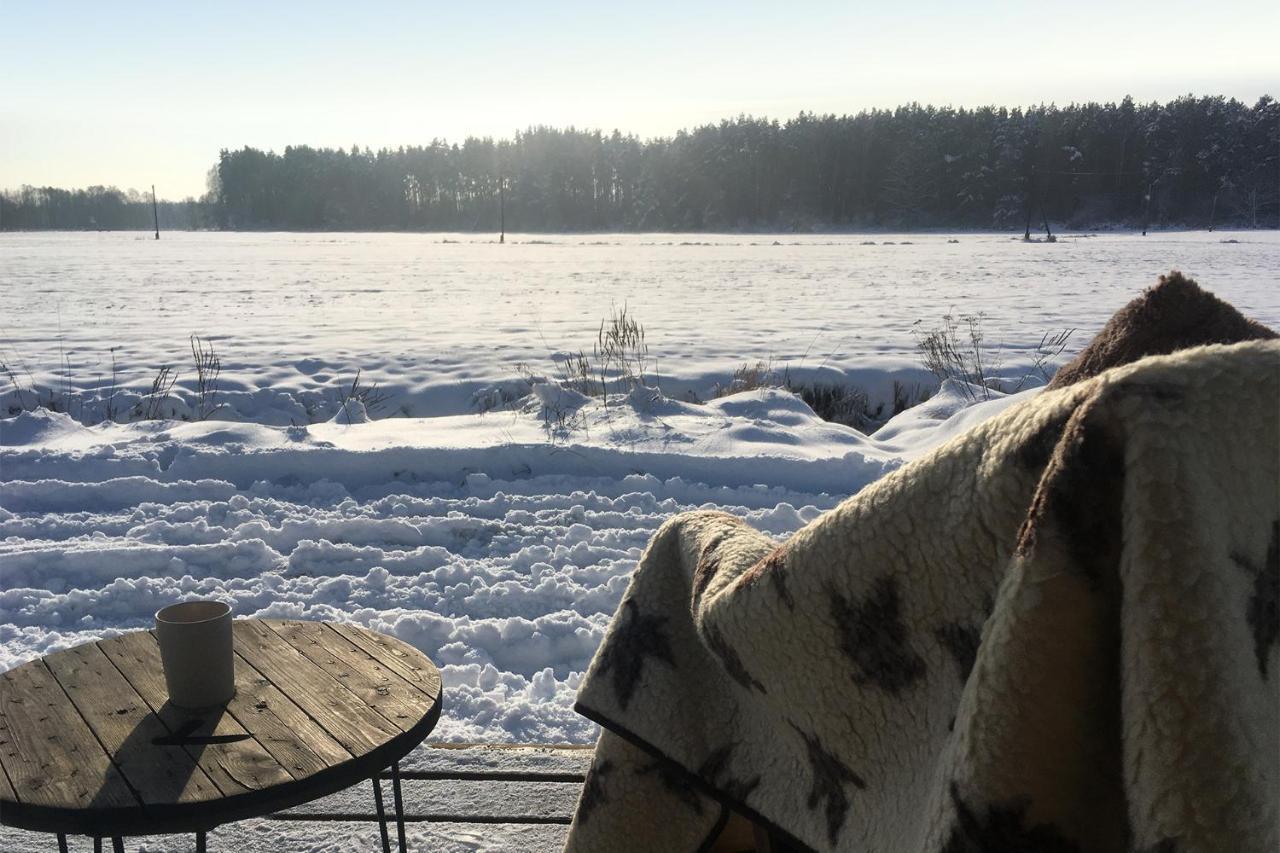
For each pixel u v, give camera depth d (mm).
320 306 18203
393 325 14586
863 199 101250
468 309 17516
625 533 4668
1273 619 746
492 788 2387
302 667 1779
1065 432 777
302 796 1373
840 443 6332
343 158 126375
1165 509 700
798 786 1269
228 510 5008
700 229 105625
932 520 962
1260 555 739
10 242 68312
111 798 1316
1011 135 96125
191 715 1576
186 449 5695
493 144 119625
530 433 6250
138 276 27828
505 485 5441
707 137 108250
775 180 104188
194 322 15062
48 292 21547
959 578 936
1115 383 758
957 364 9727
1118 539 735
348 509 5074
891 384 9461
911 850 963
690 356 10883
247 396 8625
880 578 1027
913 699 1019
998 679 783
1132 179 93438
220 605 1641
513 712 3092
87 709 1600
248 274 29047
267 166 130875
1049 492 760
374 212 123750
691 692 1537
